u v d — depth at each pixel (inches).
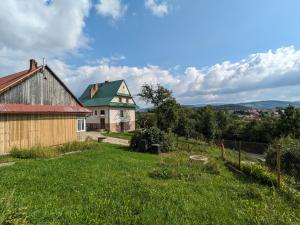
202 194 262.1
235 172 418.9
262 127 1419.8
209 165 418.9
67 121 730.8
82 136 808.9
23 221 150.3
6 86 542.6
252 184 322.7
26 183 267.6
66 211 191.6
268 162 473.7
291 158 422.9
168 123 1378.0
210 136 1505.9
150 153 657.0
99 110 1549.0
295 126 1206.3
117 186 273.3
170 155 629.0
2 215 144.1
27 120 582.6
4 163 408.5
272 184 305.1
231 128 1669.5
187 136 1284.4
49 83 679.1
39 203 206.5
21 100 584.1
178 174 346.9
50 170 341.4
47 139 644.7
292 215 206.8
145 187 273.4
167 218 189.9
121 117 1610.5
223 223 188.2
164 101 1496.1
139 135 724.0
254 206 228.1
